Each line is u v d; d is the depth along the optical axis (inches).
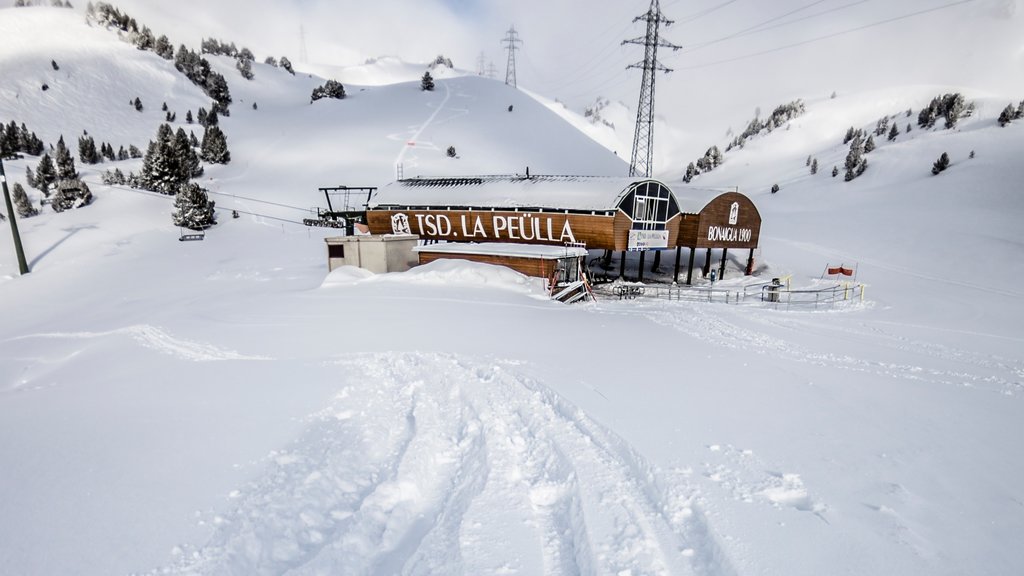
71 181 1950.1
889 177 3006.9
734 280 1266.0
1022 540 168.9
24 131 2659.9
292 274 1190.3
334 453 247.1
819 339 573.0
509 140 3772.1
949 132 3457.2
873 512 184.5
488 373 373.4
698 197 1261.1
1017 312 831.1
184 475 217.3
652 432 254.7
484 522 183.6
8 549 161.9
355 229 1642.5
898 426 280.5
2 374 531.2
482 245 1046.4
